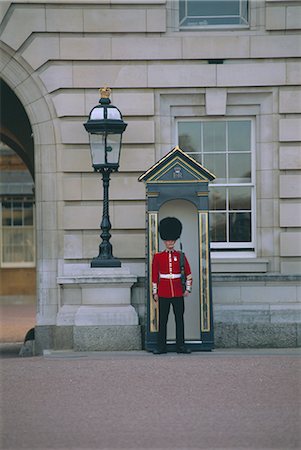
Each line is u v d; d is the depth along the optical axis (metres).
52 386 16.47
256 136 21.97
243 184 22.05
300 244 21.75
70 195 21.58
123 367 18.14
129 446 12.67
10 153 44.75
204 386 16.23
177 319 19.75
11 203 45.69
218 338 20.78
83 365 18.50
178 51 21.59
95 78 21.58
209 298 19.88
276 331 20.81
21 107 26.77
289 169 21.81
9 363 19.12
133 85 21.58
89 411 14.62
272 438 12.99
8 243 45.72
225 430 13.42
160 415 14.30
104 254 20.70
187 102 21.83
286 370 17.62
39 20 21.55
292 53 21.69
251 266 21.67
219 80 21.67
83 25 21.55
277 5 21.67
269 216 21.89
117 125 20.27
